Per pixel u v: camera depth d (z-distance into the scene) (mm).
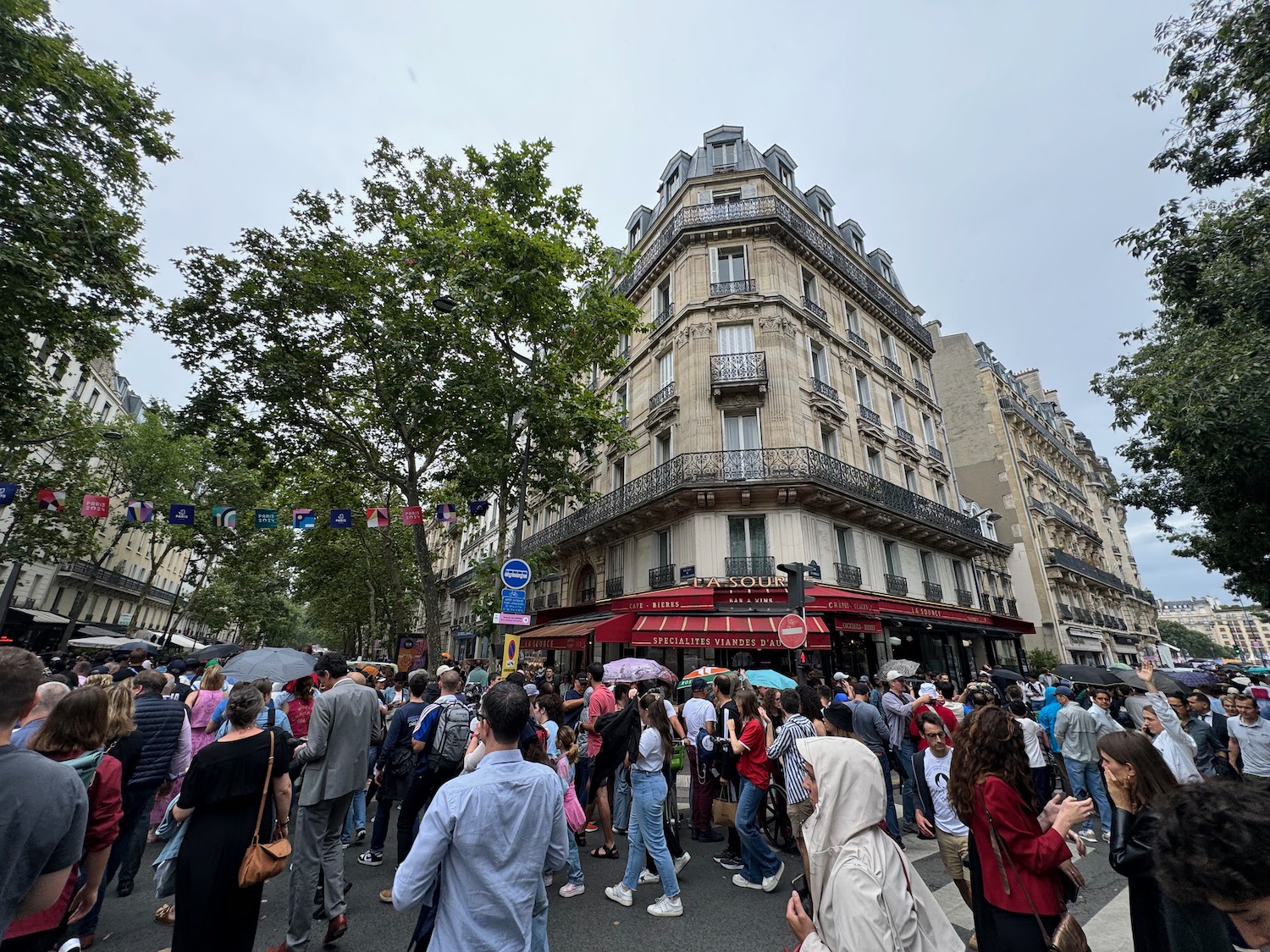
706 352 17078
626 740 6164
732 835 5719
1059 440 42250
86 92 10867
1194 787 1444
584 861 5957
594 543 19453
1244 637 173000
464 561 37750
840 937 1810
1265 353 8586
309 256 13516
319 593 34812
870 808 2043
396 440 16547
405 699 9656
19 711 2066
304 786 4082
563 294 13188
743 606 13547
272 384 13531
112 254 11055
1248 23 7711
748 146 20516
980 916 2445
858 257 23250
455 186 14852
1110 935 4098
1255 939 1284
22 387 10961
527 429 13375
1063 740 7270
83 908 3025
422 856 2084
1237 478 9953
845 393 19125
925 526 18391
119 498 31594
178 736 5141
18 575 13820
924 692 7176
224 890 3078
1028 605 27781
